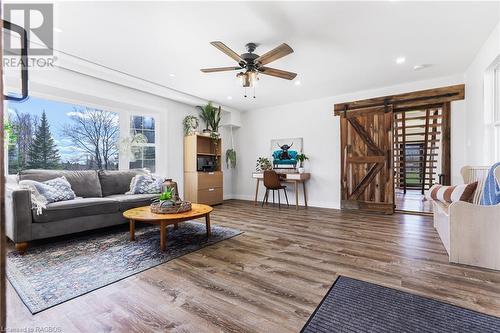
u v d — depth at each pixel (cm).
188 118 554
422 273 204
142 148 501
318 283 188
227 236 315
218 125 611
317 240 298
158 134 514
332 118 532
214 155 589
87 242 292
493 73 298
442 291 174
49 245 281
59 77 359
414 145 808
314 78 421
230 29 268
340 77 416
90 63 359
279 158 602
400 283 187
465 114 395
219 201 582
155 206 301
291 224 381
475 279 192
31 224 263
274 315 149
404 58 342
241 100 570
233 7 231
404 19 250
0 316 77
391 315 147
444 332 132
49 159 397
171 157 529
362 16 245
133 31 273
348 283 188
